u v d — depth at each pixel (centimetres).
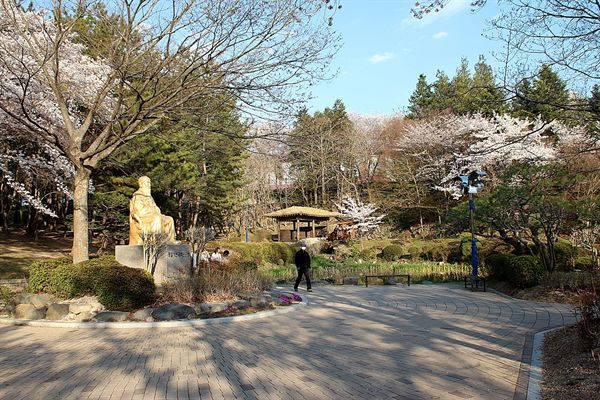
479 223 1731
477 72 3403
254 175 4238
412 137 3612
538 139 2308
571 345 655
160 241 1292
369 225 3478
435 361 647
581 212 1377
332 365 638
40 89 1455
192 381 570
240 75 1130
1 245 2427
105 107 1519
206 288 1157
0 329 932
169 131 1605
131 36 1172
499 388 522
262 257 2461
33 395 523
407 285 1745
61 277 1092
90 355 709
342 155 4219
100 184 2048
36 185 2266
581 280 1262
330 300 1345
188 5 1098
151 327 932
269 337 832
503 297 1338
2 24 1321
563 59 692
